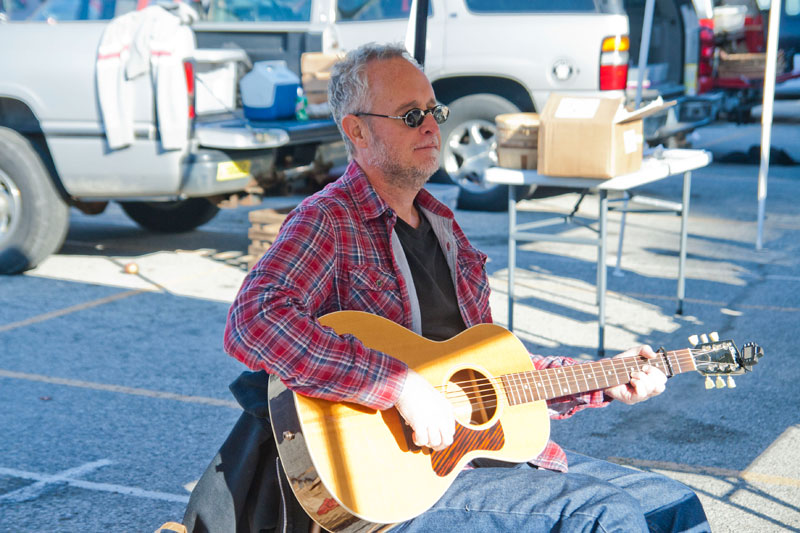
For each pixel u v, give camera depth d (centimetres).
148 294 610
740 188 954
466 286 235
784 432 388
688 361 226
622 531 184
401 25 799
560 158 446
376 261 216
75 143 620
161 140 596
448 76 818
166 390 445
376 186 226
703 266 657
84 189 630
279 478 204
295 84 669
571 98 459
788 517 318
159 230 805
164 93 586
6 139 641
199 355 494
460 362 224
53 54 617
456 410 223
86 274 664
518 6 797
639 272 644
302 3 786
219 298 599
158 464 367
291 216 214
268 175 631
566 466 228
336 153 683
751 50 1311
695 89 912
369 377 196
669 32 898
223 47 809
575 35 772
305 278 204
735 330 518
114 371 469
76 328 538
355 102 221
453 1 809
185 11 665
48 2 693
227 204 633
